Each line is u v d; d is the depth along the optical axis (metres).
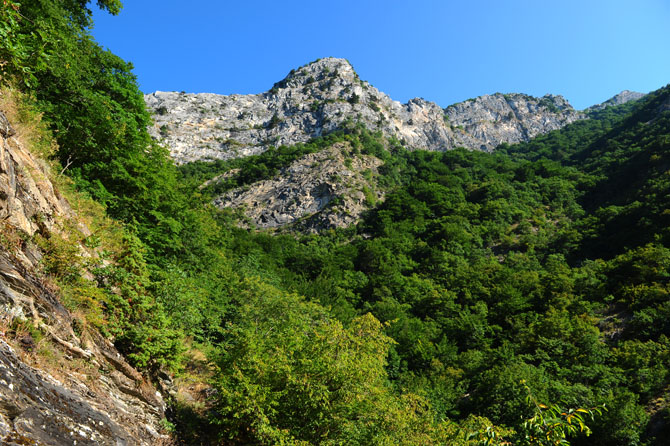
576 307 51.81
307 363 10.60
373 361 12.52
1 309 5.31
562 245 80.69
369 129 169.75
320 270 70.69
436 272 73.81
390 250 82.06
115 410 6.86
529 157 169.75
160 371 10.62
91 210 11.30
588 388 31.91
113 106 17.30
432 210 107.25
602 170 116.00
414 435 12.23
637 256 56.94
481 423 15.20
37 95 14.12
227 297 23.62
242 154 163.25
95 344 7.72
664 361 35.94
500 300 58.19
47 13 14.49
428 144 196.62
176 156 155.62
